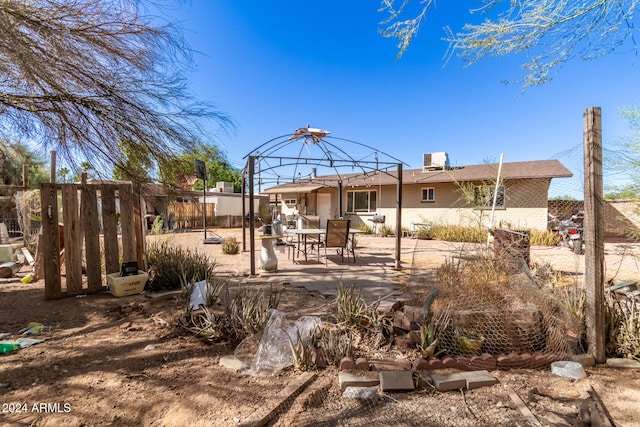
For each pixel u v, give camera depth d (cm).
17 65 262
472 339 281
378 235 1487
